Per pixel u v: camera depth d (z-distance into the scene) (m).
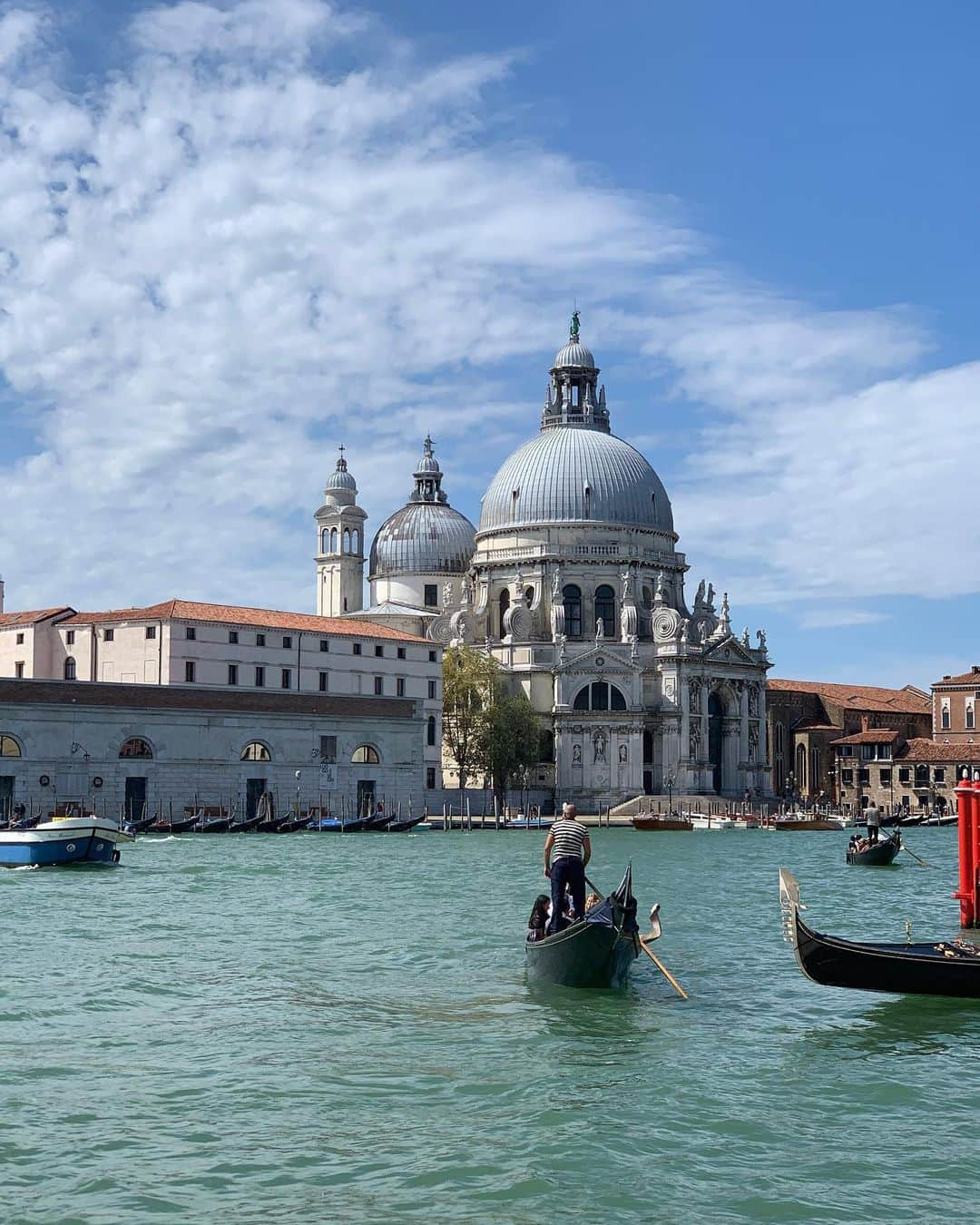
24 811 106.00
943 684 191.50
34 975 39.44
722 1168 23.31
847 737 196.62
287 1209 21.53
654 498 186.50
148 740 117.69
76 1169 23.17
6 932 48.44
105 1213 21.31
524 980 39.31
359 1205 21.67
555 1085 28.03
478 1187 22.39
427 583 191.12
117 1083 28.19
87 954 43.62
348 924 51.78
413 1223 21.00
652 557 182.88
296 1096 27.27
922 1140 24.84
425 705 155.62
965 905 51.59
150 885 66.88
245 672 135.62
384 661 150.75
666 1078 28.64
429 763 156.12
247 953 44.16
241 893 63.41
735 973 40.75
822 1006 35.88
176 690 119.56
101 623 133.62
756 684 181.12
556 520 181.12
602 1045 31.42
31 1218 21.14
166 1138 24.73
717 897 64.38
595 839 123.56
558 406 195.50
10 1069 29.14
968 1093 27.84
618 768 168.38
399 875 74.94
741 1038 32.34
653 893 66.19
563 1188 22.34
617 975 37.44
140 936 47.75
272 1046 31.22
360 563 191.50
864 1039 32.34
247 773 124.25
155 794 118.00
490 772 160.00
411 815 136.88
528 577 180.00
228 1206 21.64
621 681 170.88
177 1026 33.16
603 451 185.62
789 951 45.16
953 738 190.25
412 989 37.91
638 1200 21.91
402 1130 25.20
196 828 114.62
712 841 121.81
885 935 50.66
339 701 131.50
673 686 170.25
